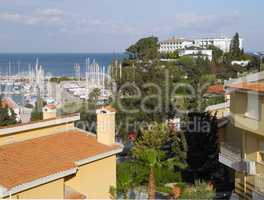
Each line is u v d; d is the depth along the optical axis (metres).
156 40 88.50
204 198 20.38
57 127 20.30
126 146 36.06
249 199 18.48
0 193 13.84
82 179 17.97
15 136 18.19
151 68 43.81
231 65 82.06
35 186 15.17
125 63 65.25
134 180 25.62
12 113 46.44
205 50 121.56
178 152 29.83
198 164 28.22
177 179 27.88
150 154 27.83
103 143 19.94
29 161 16.47
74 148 18.62
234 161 19.89
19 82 102.19
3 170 15.31
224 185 26.56
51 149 18.05
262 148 18.05
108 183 19.34
